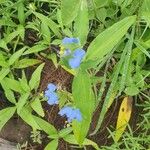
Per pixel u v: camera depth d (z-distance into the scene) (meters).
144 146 0.28
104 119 0.29
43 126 0.28
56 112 0.30
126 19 0.20
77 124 0.20
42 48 0.29
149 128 0.28
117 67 0.24
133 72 0.28
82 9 0.20
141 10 0.25
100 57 0.20
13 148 0.30
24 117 0.27
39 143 0.30
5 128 0.30
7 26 0.31
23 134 0.30
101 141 0.29
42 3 0.32
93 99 0.20
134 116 0.29
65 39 0.20
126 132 0.28
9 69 0.28
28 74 0.31
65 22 0.21
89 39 0.30
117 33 0.20
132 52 0.26
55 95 0.25
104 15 0.28
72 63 0.19
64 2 0.20
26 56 0.31
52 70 0.30
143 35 0.28
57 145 0.28
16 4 0.30
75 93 0.19
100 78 0.28
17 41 0.30
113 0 0.28
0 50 0.30
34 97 0.29
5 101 0.31
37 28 0.30
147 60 0.29
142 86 0.27
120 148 0.28
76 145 0.29
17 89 0.28
